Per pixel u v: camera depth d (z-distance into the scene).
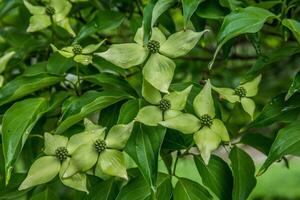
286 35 0.51
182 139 0.48
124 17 0.55
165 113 0.46
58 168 0.46
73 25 0.67
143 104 0.47
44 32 0.65
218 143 0.46
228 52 0.53
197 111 0.46
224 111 0.65
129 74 0.56
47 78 0.49
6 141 0.45
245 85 0.49
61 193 0.62
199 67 0.81
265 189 1.56
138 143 0.45
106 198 0.47
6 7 0.65
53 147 0.46
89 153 0.45
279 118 0.48
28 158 0.53
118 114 0.48
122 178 0.48
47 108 0.48
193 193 0.47
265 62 0.49
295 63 0.87
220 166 0.48
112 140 0.45
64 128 0.46
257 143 0.50
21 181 0.50
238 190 0.46
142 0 0.66
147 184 0.46
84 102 0.47
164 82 0.46
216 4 0.50
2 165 0.52
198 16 0.51
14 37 0.64
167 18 0.55
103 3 0.64
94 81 0.51
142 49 0.47
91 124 0.46
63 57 0.53
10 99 0.49
